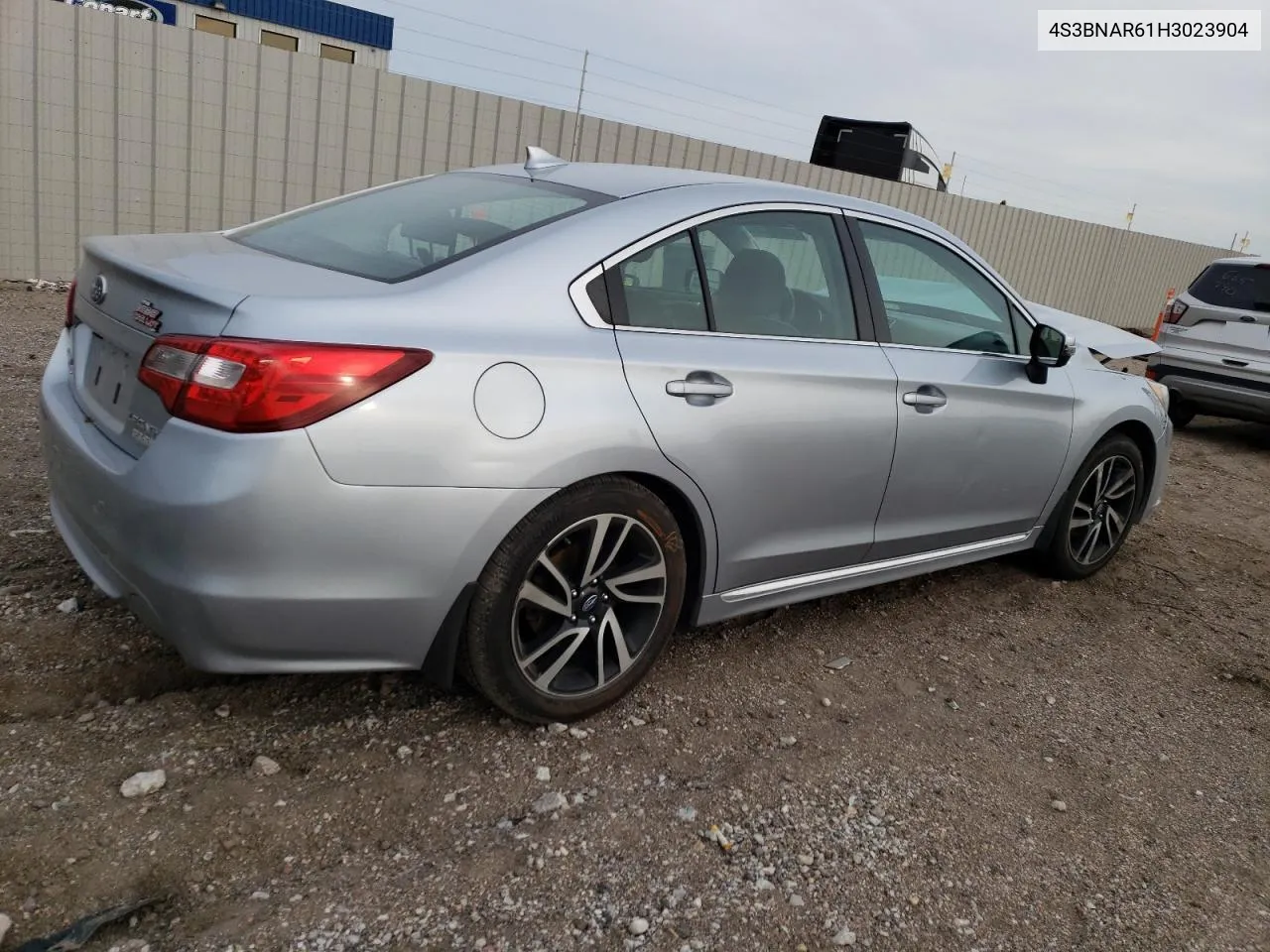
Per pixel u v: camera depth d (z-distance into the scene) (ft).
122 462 7.69
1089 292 64.39
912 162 50.42
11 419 15.90
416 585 7.75
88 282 9.14
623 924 6.98
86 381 8.87
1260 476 25.96
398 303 7.81
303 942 6.43
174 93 29.60
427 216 9.84
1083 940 7.50
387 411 7.37
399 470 7.45
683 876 7.56
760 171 43.45
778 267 10.45
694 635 11.70
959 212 53.98
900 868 8.02
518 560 8.23
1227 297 28.55
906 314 11.71
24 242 28.63
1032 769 9.84
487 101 34.91
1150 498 15.93
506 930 6.78
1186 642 13.67
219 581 7.17
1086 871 8.34
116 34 28.37
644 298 9.20
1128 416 14.56
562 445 8.16
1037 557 15.57
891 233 11.83
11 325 22.89
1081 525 14.76
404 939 6.57
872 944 7.14
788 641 11.93
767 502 10.03
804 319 10.64
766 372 9.75
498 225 9.25
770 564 10.46
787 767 9.21
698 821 8.23
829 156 51.83
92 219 29.43
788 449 9.98
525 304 8.39
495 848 7.57
